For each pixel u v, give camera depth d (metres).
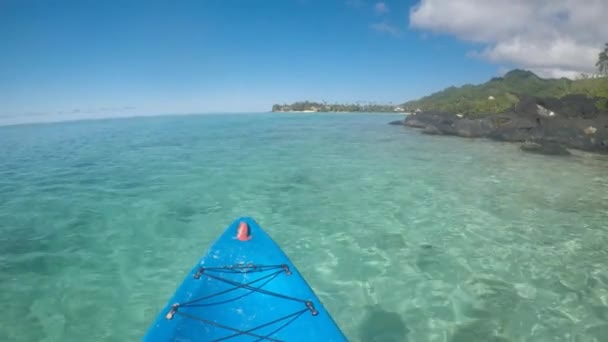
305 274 1.02
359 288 0.96
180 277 1.01
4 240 1.23
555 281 0.99
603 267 1.06
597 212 1.50
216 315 0.65
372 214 1.50
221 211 1.53
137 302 0.89
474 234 1.29
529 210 1.53
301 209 1.56
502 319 0.83
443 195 1.75
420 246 1.20
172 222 1.41
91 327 0.80
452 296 0.92
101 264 1.08
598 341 0.76
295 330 0.62
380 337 0.77
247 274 0.76
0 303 0.88
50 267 1.05
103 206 1.59
